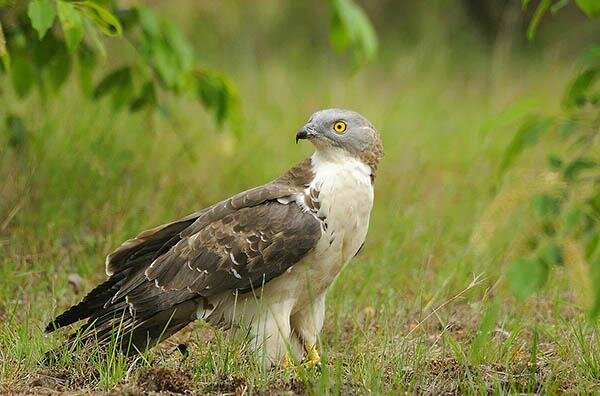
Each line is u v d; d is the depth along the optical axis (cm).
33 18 1078
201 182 1592
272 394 837
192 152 1672
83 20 1111
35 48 1317
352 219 977
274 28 2767
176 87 1349
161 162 1641
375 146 1002
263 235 960
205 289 962
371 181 1004
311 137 982
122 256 984
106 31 1130
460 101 2328
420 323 1016
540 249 676
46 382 885
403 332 1103
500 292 1016
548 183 686
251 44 2633
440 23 2842
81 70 1361
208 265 963
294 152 1812
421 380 895
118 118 1728
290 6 2803
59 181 1414
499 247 1253
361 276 1277
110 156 1500
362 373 897
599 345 962
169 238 1004
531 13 2783
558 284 1191
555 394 849
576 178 684
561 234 674
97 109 1630
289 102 2172
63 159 1484
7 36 1291
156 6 2503
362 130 993
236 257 959
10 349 955
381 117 2106
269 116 2039
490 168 1791
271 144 1856
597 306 665
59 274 1216
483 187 1638
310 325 1017
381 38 2847
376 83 2472
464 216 1538
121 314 962
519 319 1091
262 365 922
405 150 1911
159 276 966
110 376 886
